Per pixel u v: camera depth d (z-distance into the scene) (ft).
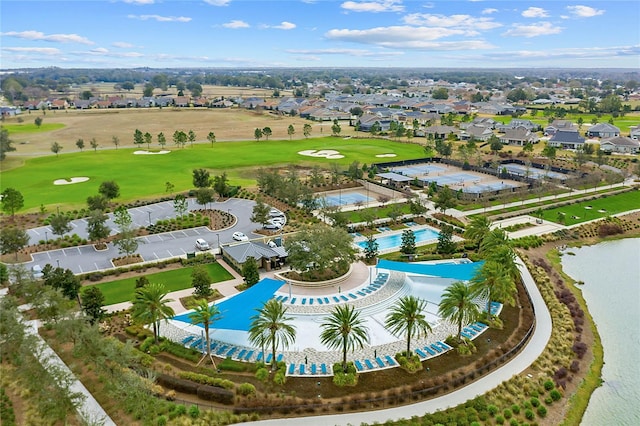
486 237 311.06
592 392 202.69
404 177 528.22
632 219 429.79
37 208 424.46
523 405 188.14
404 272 302.86
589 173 559.38
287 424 175.94
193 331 236.43
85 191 479.41
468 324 233.14
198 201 426.51
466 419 176.86
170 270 309.01
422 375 203.10
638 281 313.94
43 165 593.83
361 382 198.08
